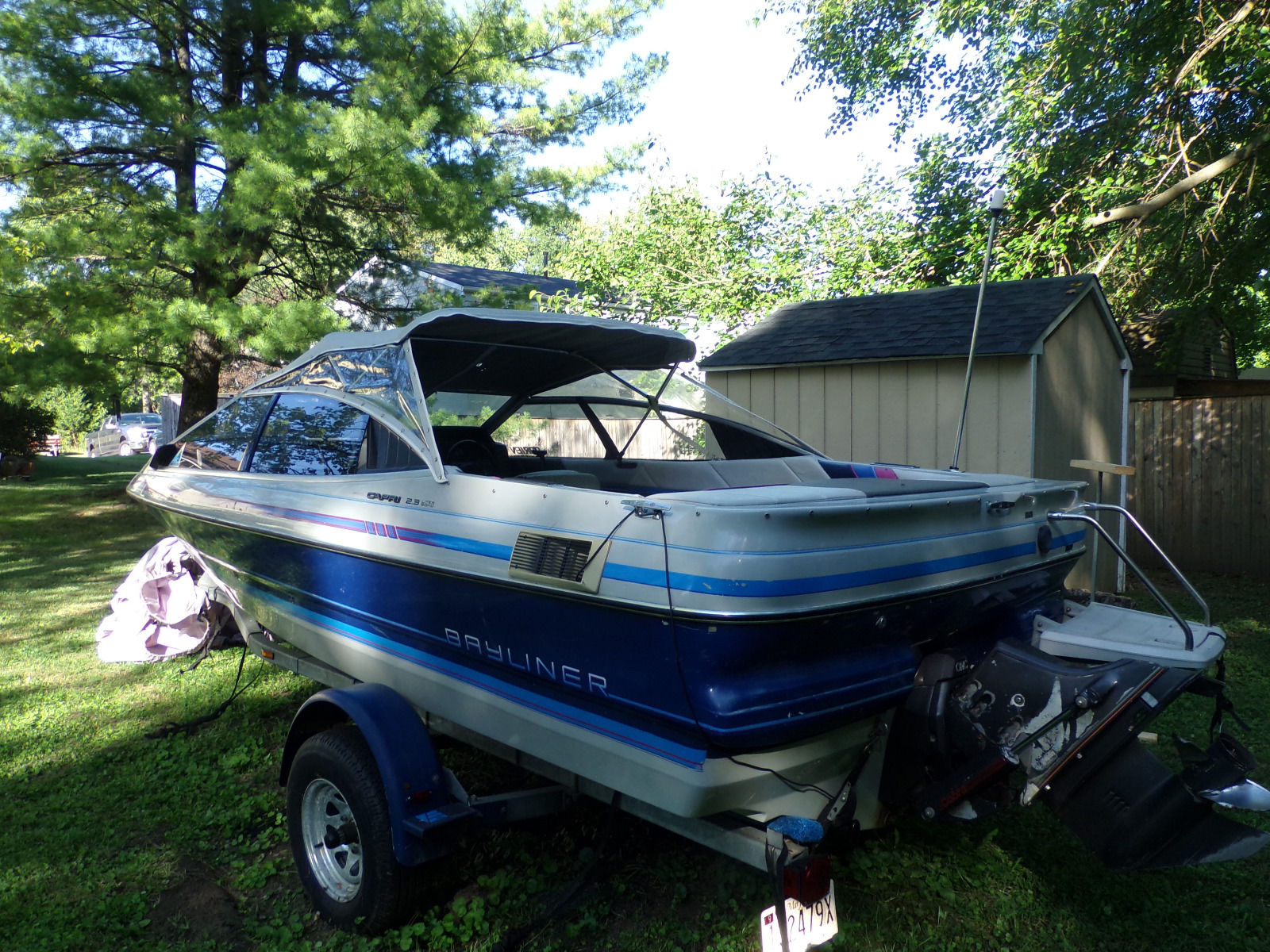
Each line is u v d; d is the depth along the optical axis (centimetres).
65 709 491
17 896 313
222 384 1873
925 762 274
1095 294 753
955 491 291
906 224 1216
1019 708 260
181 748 437
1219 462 894
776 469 444
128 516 1211
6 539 1041
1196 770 254
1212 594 788
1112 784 248
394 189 941
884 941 291
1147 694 246
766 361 795
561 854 340
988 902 313
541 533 272
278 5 962
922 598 265
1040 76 1195
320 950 287
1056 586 346
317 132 916
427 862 277
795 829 232
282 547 389
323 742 302
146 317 891
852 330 792
